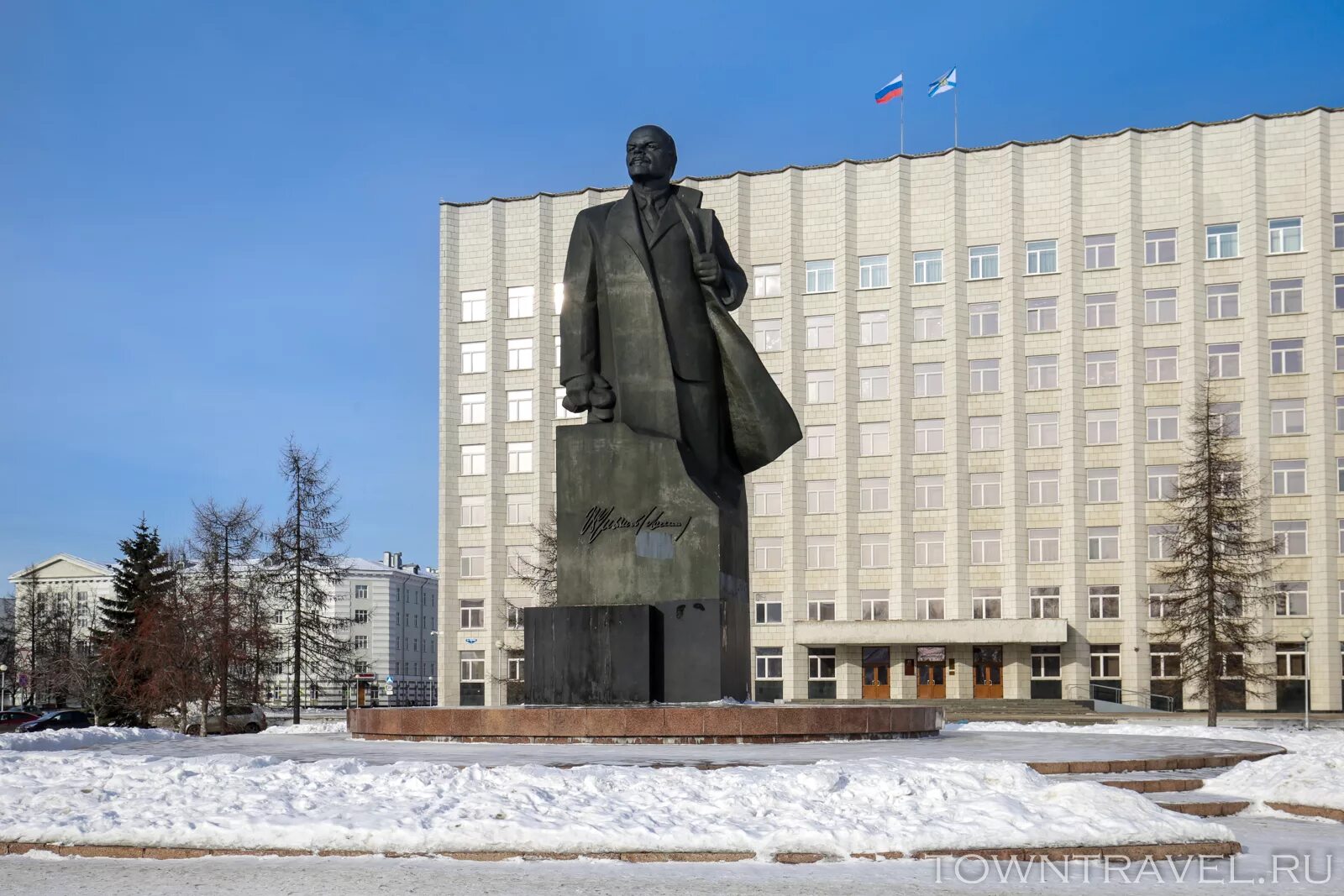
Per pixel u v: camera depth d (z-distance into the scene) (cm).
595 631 1844
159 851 1091
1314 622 5647
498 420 6662
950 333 6138
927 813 1144
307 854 1086
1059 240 6069
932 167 6259
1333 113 5834
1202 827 1128
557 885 958
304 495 4744
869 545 6184
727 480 2012
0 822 1178
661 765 1429
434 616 11694
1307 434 5756
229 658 4238
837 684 6072
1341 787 1423
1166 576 4534
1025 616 5959
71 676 5828
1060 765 1580
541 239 6700
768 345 6359
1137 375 5934
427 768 1305
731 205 6438
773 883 971
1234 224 5894
